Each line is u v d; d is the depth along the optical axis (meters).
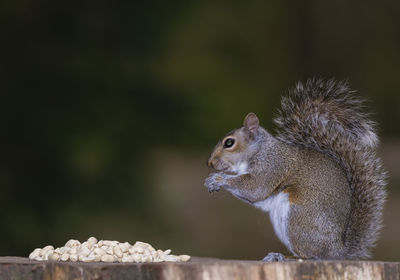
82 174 14.58
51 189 14.30
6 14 15.06
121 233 14.42
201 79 20.03
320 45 34.09
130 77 15.95
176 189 25.75
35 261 6.75
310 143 8.12
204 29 23.92
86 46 15.66
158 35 16.19
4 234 13.69
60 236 13.97
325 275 6.19
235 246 19.06
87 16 15.67
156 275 6.01
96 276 6.05
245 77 27.23
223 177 8.35
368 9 34.09
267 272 6.09
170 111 16.12
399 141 31.45
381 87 33.16
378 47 34.03
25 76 14.86
